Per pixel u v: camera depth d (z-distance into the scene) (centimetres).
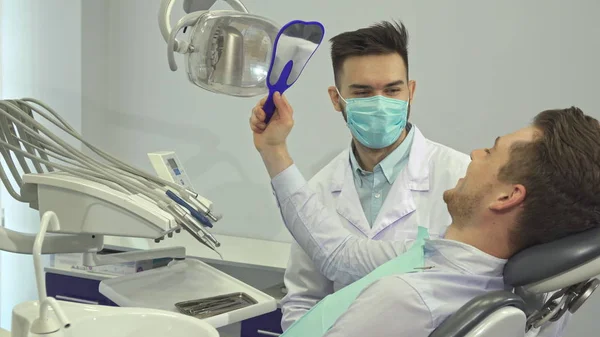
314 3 249
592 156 98
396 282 104
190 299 144
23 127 133
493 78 227
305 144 255
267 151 148
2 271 295
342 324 106
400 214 162
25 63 280
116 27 281
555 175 99
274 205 263
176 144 278
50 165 132
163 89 277
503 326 90
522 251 106
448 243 114
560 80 219
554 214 100
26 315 104
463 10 227
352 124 161
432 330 99
